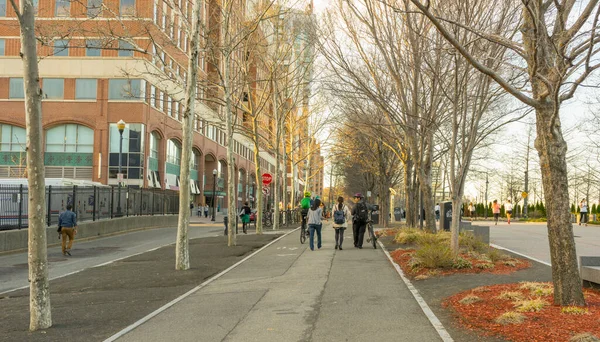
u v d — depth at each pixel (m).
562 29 7.60
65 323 8.07
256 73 30.92
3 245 19.61
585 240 22.53
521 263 13.04
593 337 5.81
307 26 21.02
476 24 12.21
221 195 72.94
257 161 26.81
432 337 6.67
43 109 49.25
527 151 53.19
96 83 49.28
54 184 33.06
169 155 58.09
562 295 7.58
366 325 7.38
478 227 19.09
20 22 7.70
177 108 57.59
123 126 32.84
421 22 15.09
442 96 17.14
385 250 17.59
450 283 10.65
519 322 6.88
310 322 7.65
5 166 50.56
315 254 16.94
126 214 33.16
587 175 54.94
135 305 9.45
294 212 42.06
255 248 19.62
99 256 19.70
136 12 22.08
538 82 7.79
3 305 10.01
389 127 22.03
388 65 17.34
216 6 22.75
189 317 8.27
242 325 7.61
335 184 93.12
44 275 7.80
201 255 17.38
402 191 70.38
